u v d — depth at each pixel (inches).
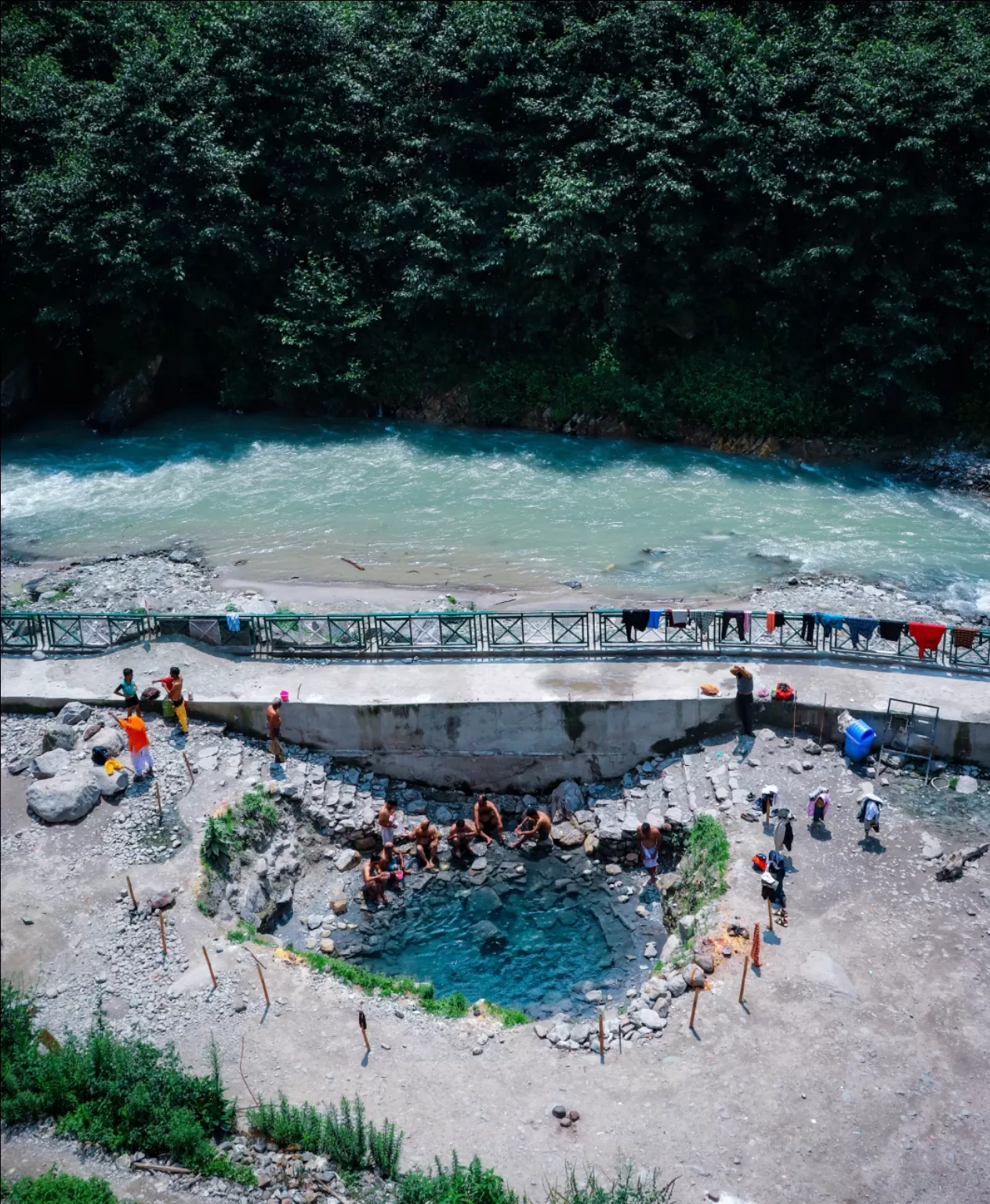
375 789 1080.2
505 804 1084.5
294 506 1572.3
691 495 1547.7
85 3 1851.6
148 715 1105.4
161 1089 711.1
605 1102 720.3
